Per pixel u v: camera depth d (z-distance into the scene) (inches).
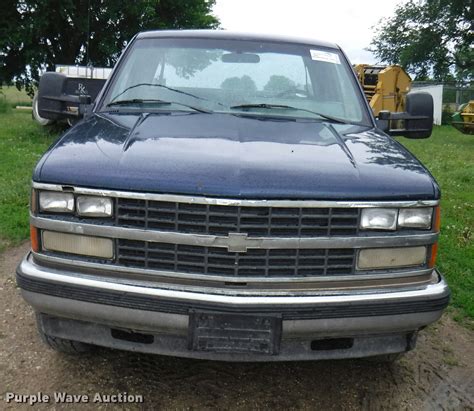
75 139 112.8
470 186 350.6
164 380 121.6
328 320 98.7
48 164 101.2
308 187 96.2
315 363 132.2
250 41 158.6
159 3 937.5
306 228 96.7
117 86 148.3
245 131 120.5
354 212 98.3
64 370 123.6
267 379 124.4
